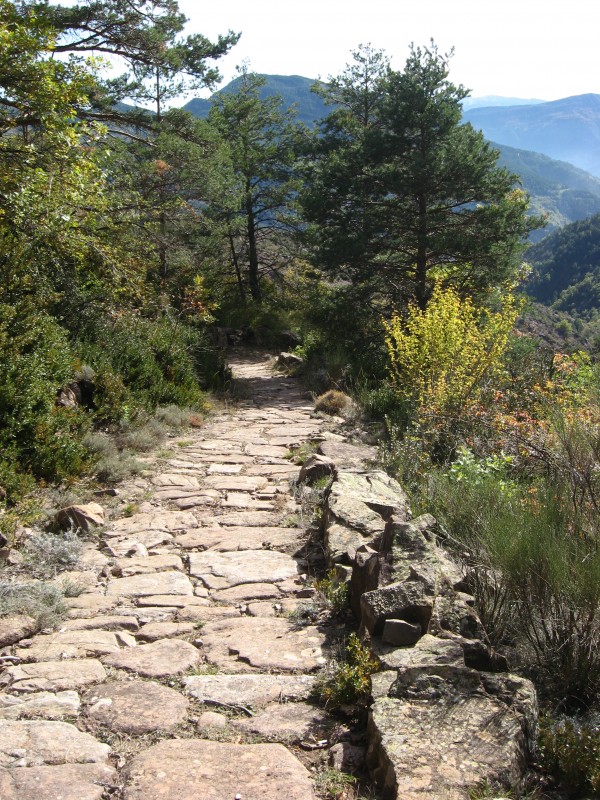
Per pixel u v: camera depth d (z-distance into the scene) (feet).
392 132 70.90
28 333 29.53
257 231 113.19
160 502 26.02
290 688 12.76
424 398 37.06
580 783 9.81
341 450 32.19
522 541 14.78
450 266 70.74
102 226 47.96
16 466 24.72
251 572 19.11
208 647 14.60
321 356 66.64
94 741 10.80
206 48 68.59
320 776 10.21
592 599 13.07
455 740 9.98
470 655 12.51
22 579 18.01
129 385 39.58
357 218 69.36
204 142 67.21
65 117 35.53
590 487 17.74
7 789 9.39
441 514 20.63
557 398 30.14
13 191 34.37
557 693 12.46
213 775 9.94
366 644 13.29
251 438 37.99
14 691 12.46
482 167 64.54
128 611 16.44
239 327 88.48
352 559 18.02
